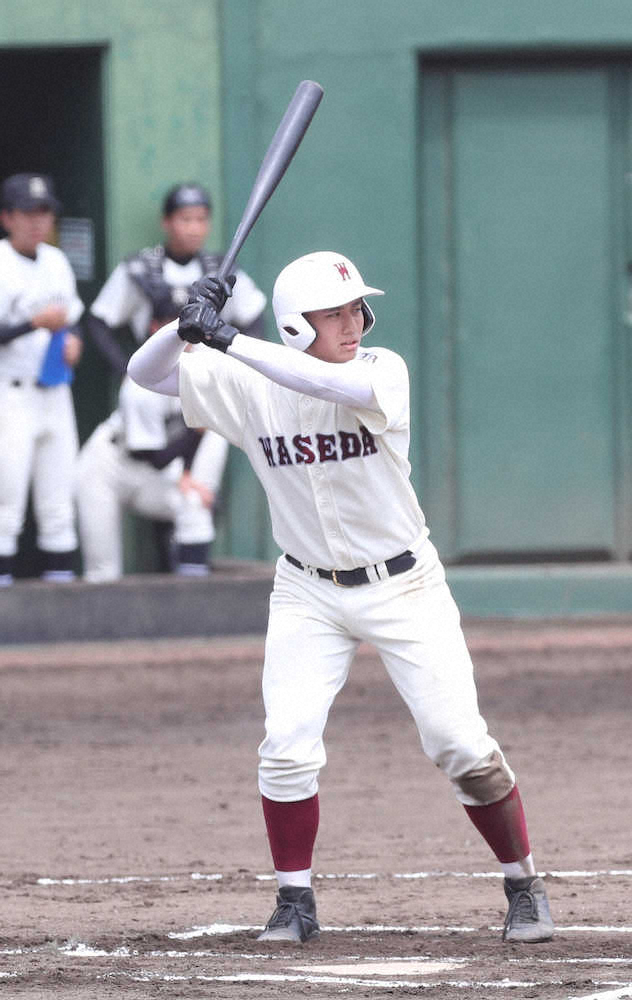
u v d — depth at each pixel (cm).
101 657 4094
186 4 4438
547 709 3672
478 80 4675
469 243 4684
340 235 4553
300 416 1820
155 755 3278
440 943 1888
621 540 4772
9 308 3969
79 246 4547
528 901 1897
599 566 4722
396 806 2859
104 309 4225
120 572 4341
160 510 4272
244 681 3941
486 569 4672
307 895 1922
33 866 2439
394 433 1812
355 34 4538
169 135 4444
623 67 4728
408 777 3091
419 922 2027
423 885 2281
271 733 1873
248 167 4494
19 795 2956
